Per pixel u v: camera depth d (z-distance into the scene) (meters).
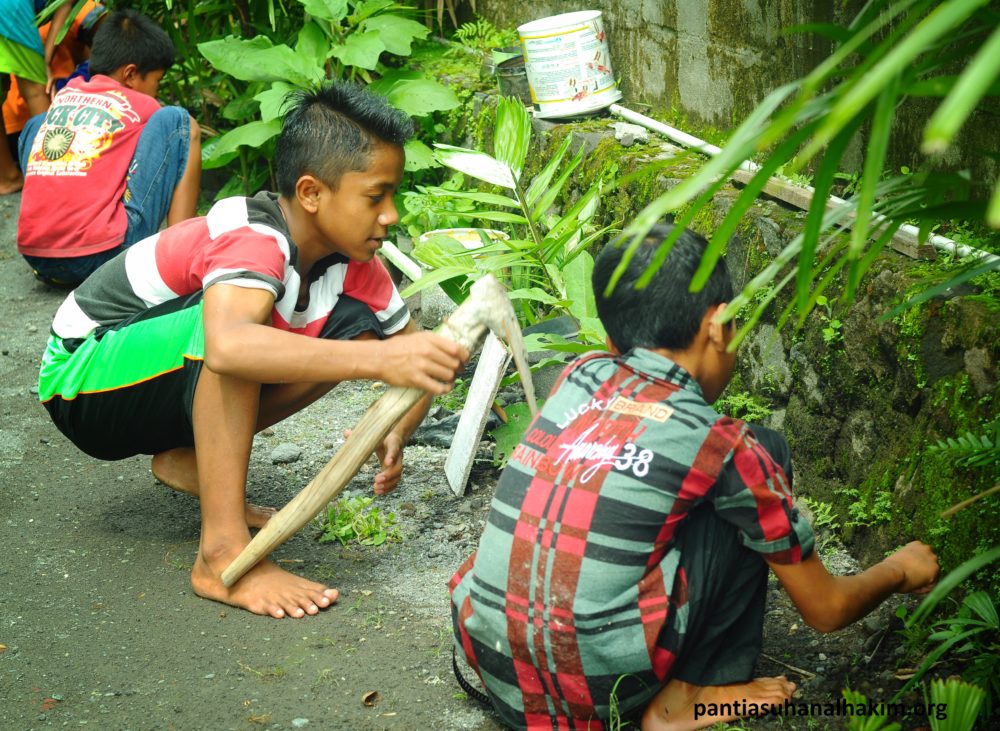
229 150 4.89
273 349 2.32
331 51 4.87
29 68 5.39
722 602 2.02
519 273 3.65
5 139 5.83
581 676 1.93
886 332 2.49
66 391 2.77
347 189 2.48
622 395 1.99
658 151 3.79
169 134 4.56
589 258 3.44
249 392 2.55
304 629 2.52
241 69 4.84
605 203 3.87
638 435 1.92
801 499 2.90
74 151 4.52
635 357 2.02
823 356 2.76
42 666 2.41
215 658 2.42
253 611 2.58
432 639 2.47
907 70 1.30
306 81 4.90
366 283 2.90
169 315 2.61
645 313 1.98
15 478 3.37
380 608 2.60
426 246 3.43
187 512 3.14
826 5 3.12
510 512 2.00
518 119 3.39
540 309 3.95
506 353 2.79
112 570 2.82
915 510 2.44
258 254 2.44
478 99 4.88
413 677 2.34
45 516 3.12
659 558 1.92
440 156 3.38
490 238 3.80
